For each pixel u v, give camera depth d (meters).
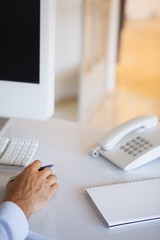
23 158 0.87
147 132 0.95
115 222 0.65
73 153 0.96
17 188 0.70
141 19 8.27
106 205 0.70
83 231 0.64
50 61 0.84
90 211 0.70
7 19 0.81
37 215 0.68
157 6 8.16
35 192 0.70
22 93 0.87
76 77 3.87
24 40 0.82
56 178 0.77
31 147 0.92
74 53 3.76
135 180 0.82
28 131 1.09
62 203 0.72
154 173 0.86
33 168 0.76
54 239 0.62
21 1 0.79
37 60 0.83
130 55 5.93
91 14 3.24
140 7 8.16
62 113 3.55
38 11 0.79
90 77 3.49
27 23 0.81
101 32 3.67
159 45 6.57
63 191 0.77
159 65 5.45
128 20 8.19
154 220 0.67
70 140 1.04
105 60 4.01
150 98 4.11
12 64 0.85
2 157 0.87
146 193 0.74
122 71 5.11
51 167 0.85
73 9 3.58
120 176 0.84
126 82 4.65
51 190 0.73
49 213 0.69
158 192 0.75
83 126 1.16
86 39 3.21
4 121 1.10
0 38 0.83
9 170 0.84
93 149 0.94
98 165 0.89
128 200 0.72
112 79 4.37
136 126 0.96
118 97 4.12
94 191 0.75
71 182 0.80
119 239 0.62
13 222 0.62
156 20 8.28
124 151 0.91
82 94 3.29
